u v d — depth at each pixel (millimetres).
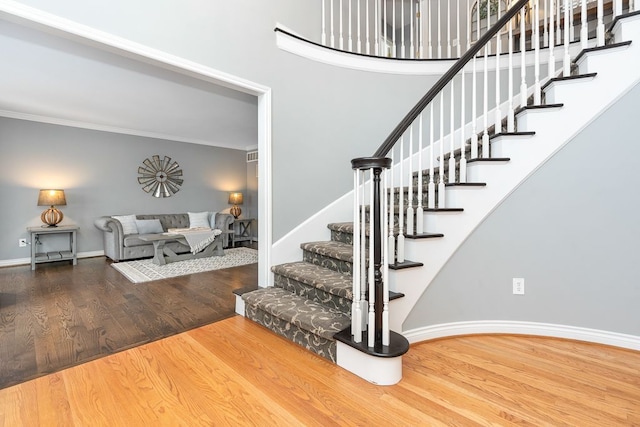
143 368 1805
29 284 3600
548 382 1676
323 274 2443
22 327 2371
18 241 4770
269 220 2742
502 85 3160
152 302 2979
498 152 2170
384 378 1647
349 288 2080
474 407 1476
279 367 1830
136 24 2023
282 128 2801
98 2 1877
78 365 1829
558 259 2166
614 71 1936
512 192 2195
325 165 3084
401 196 2055
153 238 4688
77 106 4363
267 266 2752
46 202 4691
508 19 2166
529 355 1971
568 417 1404
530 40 3654
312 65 2986
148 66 3062
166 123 5344
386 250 1729
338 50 3109
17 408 1450
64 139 5172
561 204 2131
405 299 2039
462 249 2236
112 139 5703
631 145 1962
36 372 1749
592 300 2113
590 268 2102
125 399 1525
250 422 1380
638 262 1990
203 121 5207
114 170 5734
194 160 6883
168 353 1982
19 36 2502
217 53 2404
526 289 2236
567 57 2102
